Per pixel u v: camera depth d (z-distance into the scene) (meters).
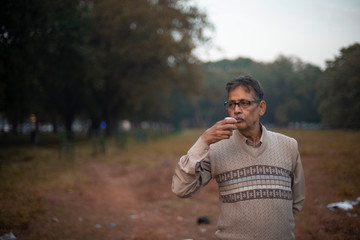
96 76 15.49
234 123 1.36
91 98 22.38
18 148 11.99
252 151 1.51
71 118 22.42
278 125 18.05
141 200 5.79
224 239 1.50
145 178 7.44
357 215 3.52
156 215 4.85
